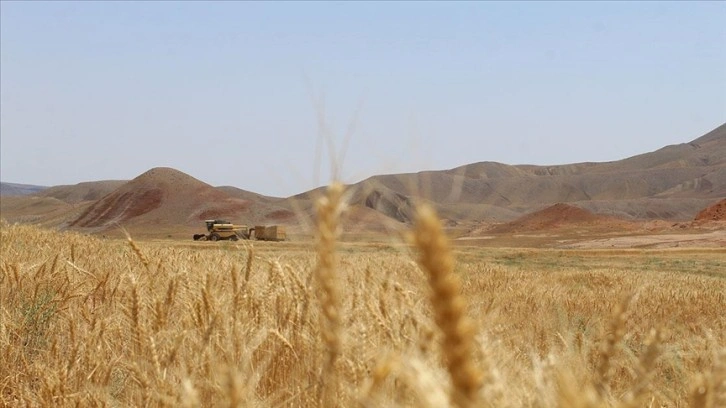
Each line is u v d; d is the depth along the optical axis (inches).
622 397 134.4
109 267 368.8
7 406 190.9
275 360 157.8
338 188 79.3
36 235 773.9
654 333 115.0
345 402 110.0
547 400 82.9
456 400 54.5
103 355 184.7
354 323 129.3
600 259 2554.1
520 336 183.8
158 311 165.0
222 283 193.6
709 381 90.7
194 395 107.4
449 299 54.5
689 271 1836.9
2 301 278.5
